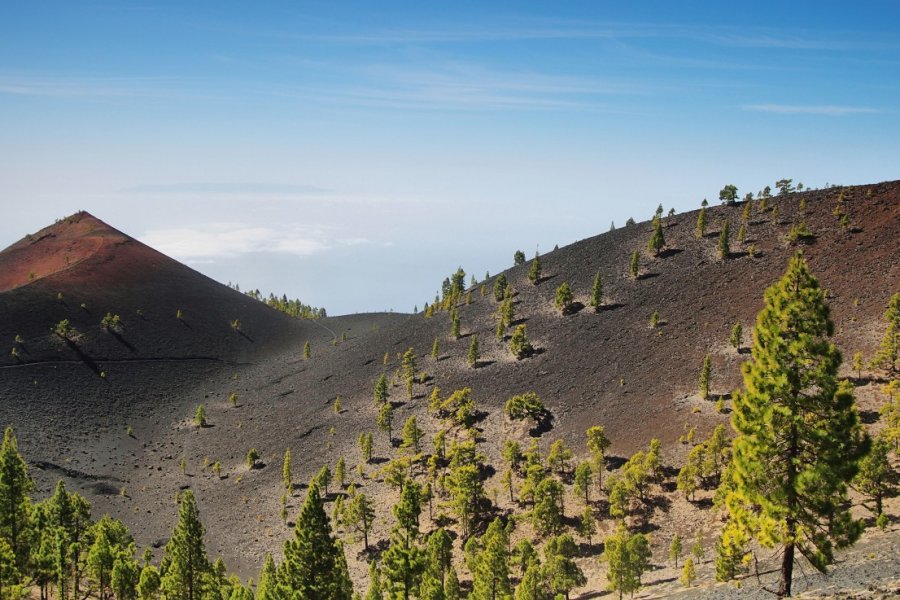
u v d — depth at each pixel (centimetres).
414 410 14000
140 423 17138
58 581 6631
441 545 7481
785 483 2584
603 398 12119
